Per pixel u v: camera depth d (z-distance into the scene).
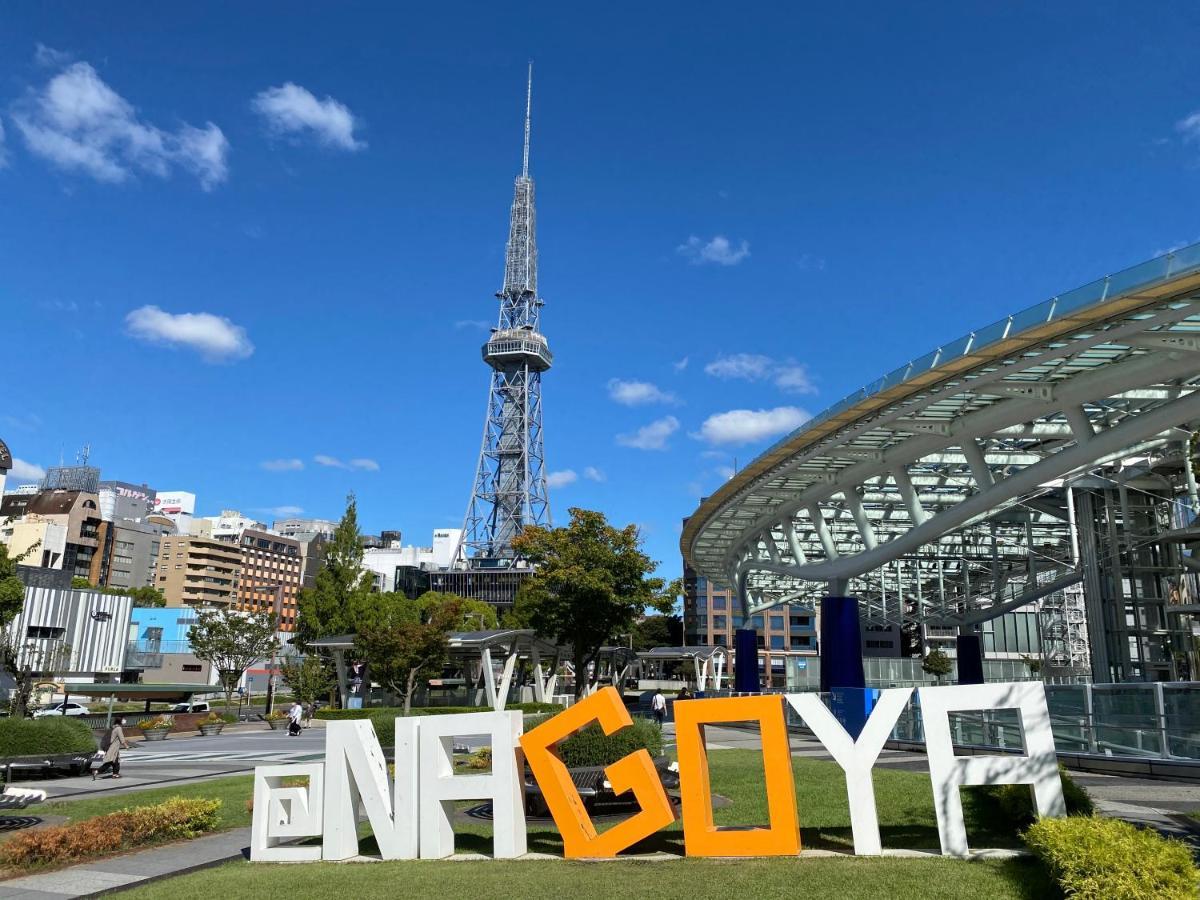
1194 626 47.28
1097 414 33.50
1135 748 21.67
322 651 69.25
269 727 54.56
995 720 25.22
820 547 64.06
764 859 11.99
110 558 162.12
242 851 15.23
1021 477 30.58
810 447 38.25
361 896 10.74
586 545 54.53
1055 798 11.79
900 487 38.84
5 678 61.88
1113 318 22.20
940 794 11.99
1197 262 19.34
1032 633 110.62
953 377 27.66
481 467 193.25
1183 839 12.68
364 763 14.12
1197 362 23.44
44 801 20.61
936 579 81.31
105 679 80.06
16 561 42.84
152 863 14.31
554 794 13.13
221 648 70.25
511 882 11.13
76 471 179.25
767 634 155.62
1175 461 43.44
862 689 34.06
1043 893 9.47
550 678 68.31
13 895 12.16
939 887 9.91
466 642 56.19
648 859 12.58
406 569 183.88
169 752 35.12
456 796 13.67
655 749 19.11
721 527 59.06
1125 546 48.69
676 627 169.62
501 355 195.88
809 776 21.33
